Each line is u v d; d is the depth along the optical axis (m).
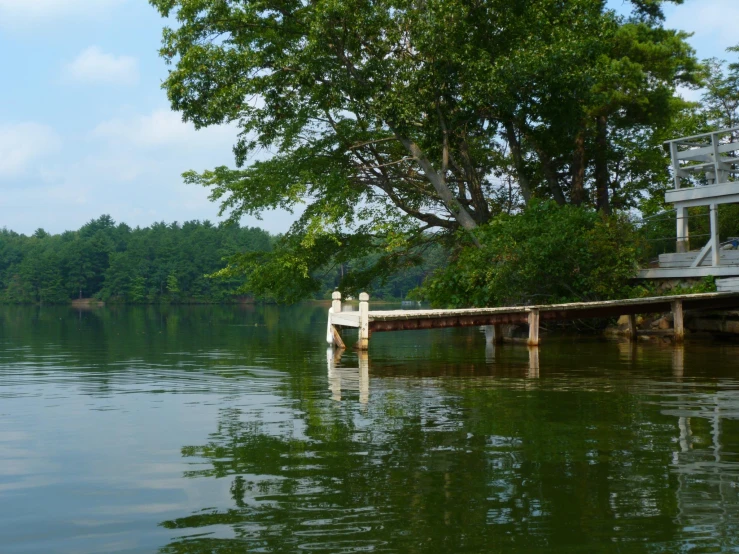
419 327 17.67
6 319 44.31
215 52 23.55
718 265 19.48
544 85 22.70
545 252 20.12
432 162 27.91
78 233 163.62
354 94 23.97
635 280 22.14
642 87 26.00
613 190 32.53
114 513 4.57
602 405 8.48
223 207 26.95
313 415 8.01
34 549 3.97
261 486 5.10
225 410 8.46
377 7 23.08
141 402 9.18
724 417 7.62
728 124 37.00
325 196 25.64
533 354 16.02
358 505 4.64
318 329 30.55
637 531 4.12
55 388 10.68
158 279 124.56
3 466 5.79
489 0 23.86
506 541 3.97
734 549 3.84
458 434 6.82
